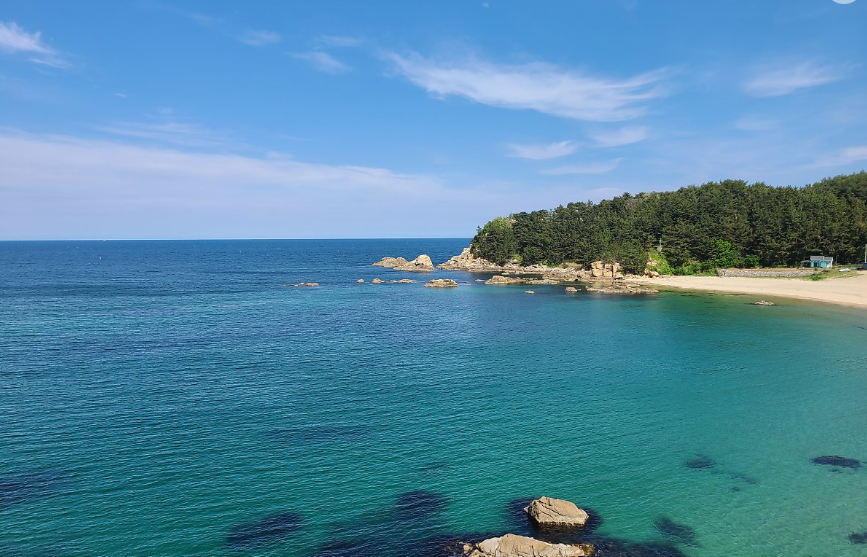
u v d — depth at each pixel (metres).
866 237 137.62
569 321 91.44
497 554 24.75
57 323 86.75
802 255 146.25
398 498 30.95
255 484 32.38
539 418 43.41
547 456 36.34
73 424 41.50
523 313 101.25
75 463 34.81
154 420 42.50
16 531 27.31
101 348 68.12
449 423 42.25
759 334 77.50
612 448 37.66
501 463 35.31
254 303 115.25
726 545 26.38
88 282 160.38
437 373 56.97
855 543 26.44
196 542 26.67
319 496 31.08
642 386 52.09
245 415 43.81
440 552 25.89
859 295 111.62
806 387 51.38
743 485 32.41
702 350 67.62
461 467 34.72
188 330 81.69
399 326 86.81
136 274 194.38
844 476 33.44
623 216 193.25
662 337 76.31
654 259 166.38
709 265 155.50
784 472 34.03
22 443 37.81
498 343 72.81
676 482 32.78
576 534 27.34
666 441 38.84
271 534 27.38
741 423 42.28
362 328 84.81
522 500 30.78
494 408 45.78
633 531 27.59
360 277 186.75
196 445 37.78
